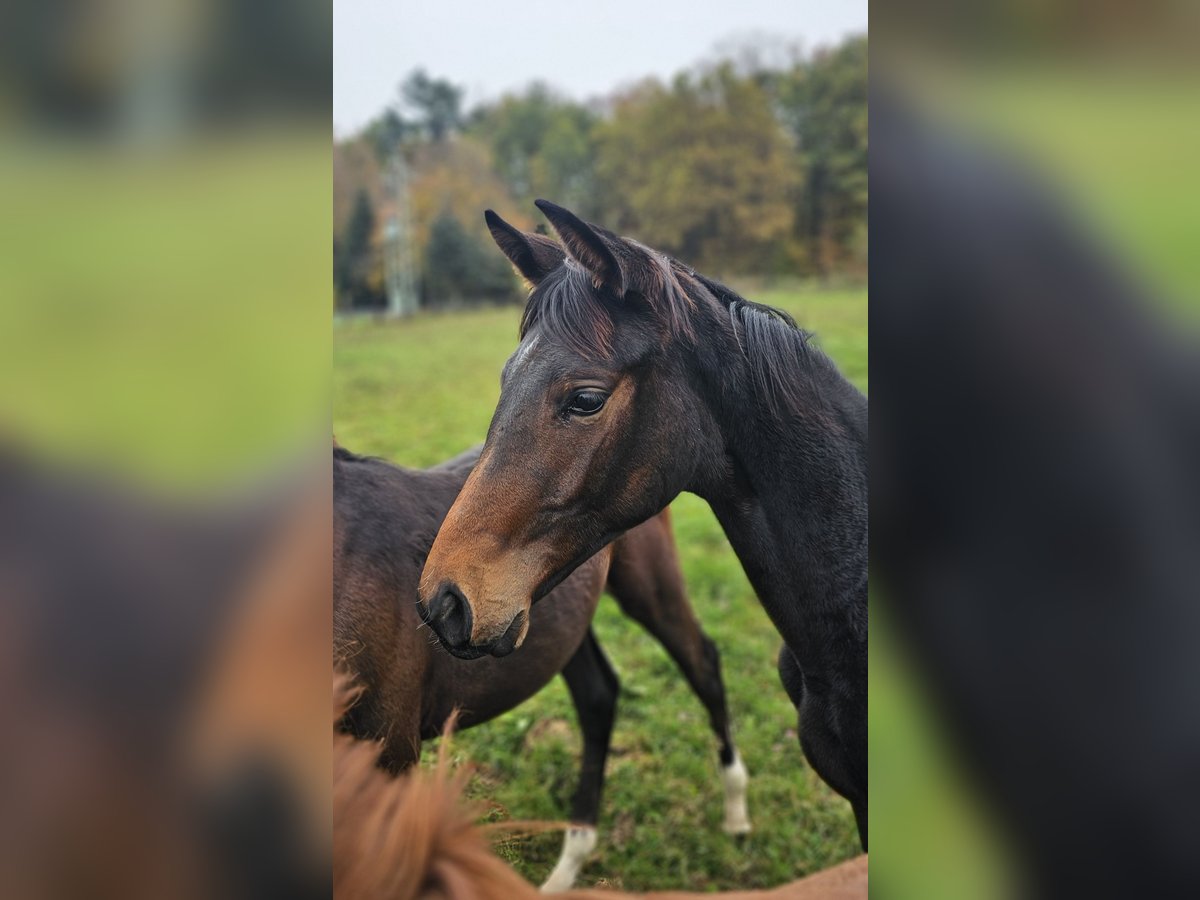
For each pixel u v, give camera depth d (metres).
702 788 2.54
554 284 1.34
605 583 2.22
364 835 0.59
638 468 1.31
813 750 1.48
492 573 1.26
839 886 0.73
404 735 1.63
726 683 2.96
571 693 2.38
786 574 1.39
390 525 1.65
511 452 1.27
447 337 10.60
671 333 1.30
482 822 0.74
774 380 1.32
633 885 2.20
